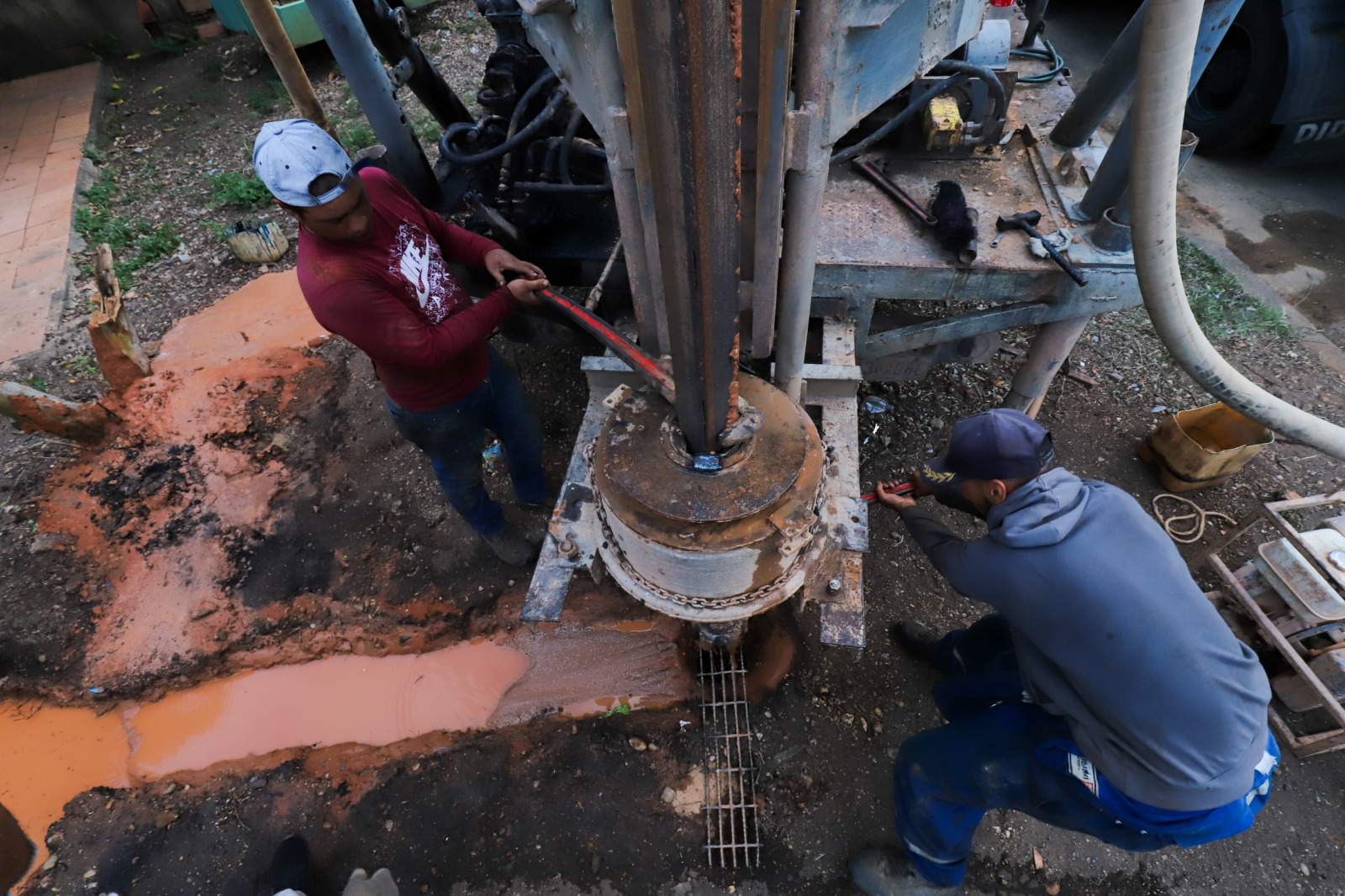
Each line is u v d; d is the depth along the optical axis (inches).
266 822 95.4
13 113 230.4
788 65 47.5
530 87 103.7
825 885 87.2
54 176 200.1
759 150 53.2
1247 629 97.6
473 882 89.7
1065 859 88.0
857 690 101.3
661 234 43.3
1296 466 121.4
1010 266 89.3
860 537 76.8
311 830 94.5
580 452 85.1
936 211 93.4
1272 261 154.6
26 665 107.9
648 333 74.6
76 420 127.1
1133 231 61.8
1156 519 116.9
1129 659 57.3
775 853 89.4
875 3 45.9
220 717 104.9
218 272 169.9
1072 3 231.9
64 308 162.2
